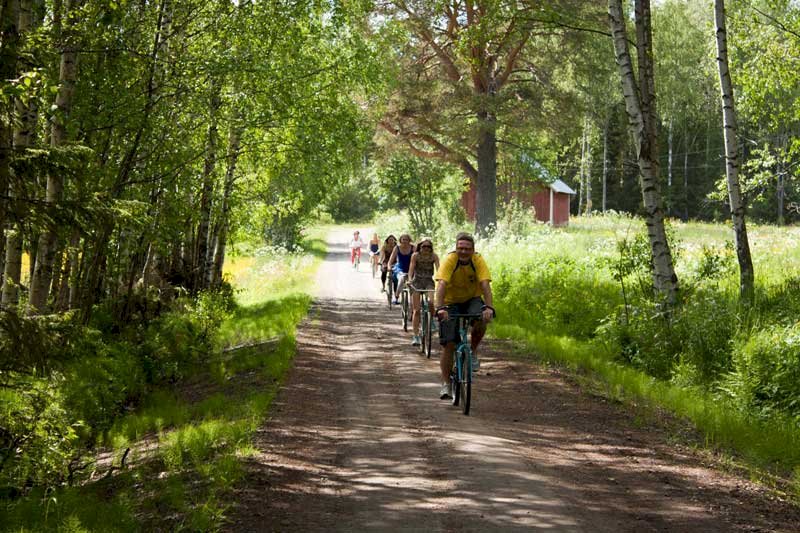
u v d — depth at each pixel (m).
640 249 20.58
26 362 9.37
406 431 11.94
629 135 80.06
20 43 10.95
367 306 31.47
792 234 36.56
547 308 23.95
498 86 48.28
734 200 21.48
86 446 13.17
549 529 7.78
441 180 57.69
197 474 9.79
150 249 25.72
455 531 7.74
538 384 15.61
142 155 19.55
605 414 13.18
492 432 11.88
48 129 17.61
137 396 17.08
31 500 9.38
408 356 19.45
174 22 19.31
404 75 44.94
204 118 20.41
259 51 20.61
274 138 24.42
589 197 84.06
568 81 53.44
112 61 17.70
